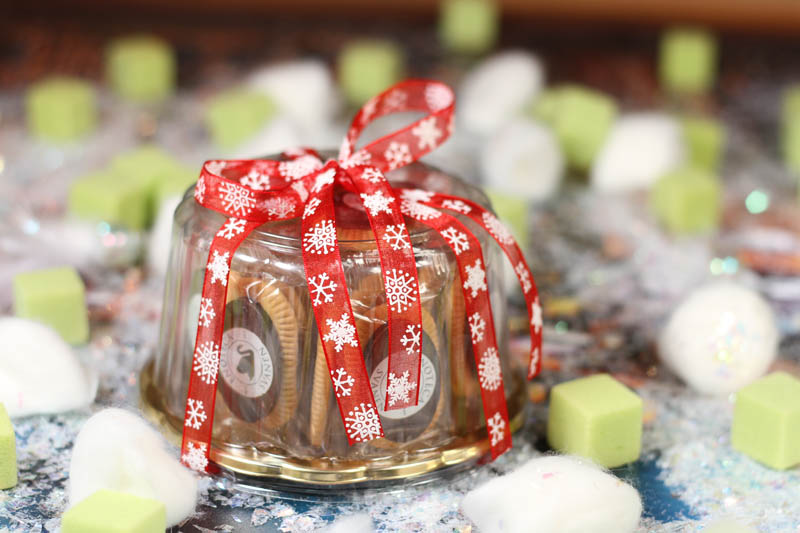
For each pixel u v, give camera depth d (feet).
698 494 1.85
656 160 2.56
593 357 2.10
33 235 2.31
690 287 2.28
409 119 2.77
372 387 1.78
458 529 1.78
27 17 3.42
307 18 3.60
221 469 1.81
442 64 3.19
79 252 2.28
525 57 2.93
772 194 2.58
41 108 2.63
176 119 2.77
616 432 1.87
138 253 2.28
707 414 1.99
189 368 1.86
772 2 3.78
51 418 1.94
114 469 1.78
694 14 3.70
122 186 2.31
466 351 1.83
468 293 1.81
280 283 1.77
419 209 1.84
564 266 2.33
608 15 3.68
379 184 1.81
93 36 3.31
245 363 1.79
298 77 2.79
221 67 3.12
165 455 1.80
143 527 1.71
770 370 2.06
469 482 1.85
